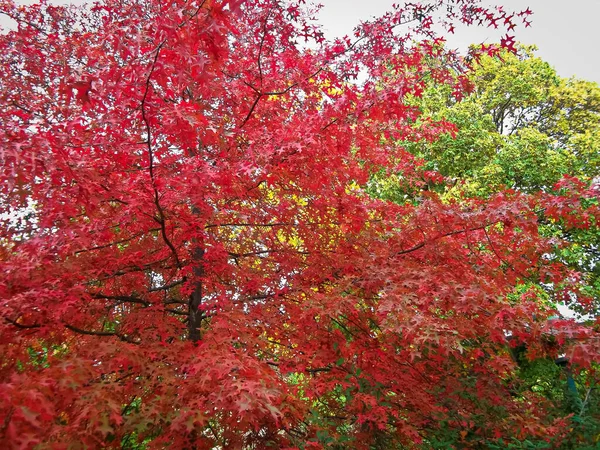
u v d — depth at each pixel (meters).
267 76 4.14
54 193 2.80
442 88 11.19
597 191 3.29
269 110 4.46
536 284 7.45
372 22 3.74
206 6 2.16
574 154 11.55
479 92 13.06
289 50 4.02
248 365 2.85
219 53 2.32
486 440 4.12
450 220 3.64
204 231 3.76
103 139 3.28
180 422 2.57
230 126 4.46
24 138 2.33
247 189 3.89
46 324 3.05
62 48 4.38
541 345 3.46
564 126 13.00
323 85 4.19
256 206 4.73
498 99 12.61
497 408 4.32
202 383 2.61
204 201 3.45
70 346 4.03
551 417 4.31
